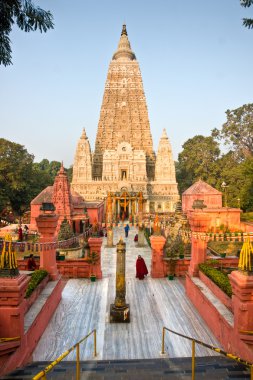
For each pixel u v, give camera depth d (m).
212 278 14.02
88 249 20.62
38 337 11.31
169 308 14.72
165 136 66.38
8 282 9.11
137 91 68.81
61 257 20.33
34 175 65.69
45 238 16.02
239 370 8.19
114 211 53.56
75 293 16.89
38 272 14.84
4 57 8.84
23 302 9.56
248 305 9.35
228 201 55.03
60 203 35.53
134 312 14.26
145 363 9.06
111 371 8.30
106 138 67.69
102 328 12.59
